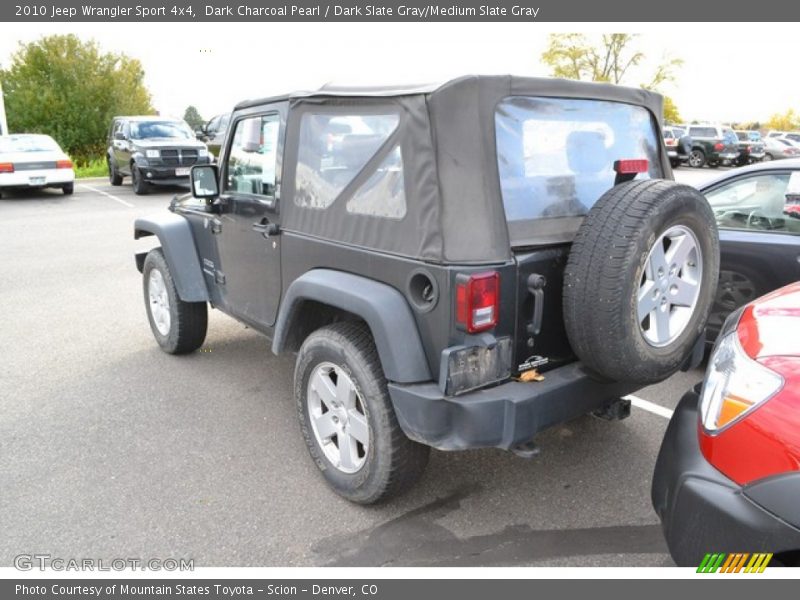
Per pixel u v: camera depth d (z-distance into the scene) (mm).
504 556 2822
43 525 3061
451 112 2584
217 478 3449
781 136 33969
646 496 3250
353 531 3008
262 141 3729
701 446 2141
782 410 1902
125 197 16328
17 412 4242
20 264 8727
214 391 4559
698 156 28141
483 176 2590
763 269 4273
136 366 5039
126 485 3385
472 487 3350
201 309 5000
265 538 2963
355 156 2994
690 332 2902
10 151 16141
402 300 2762
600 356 2613
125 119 18109
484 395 2615
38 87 24750
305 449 3750
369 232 2924
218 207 4250
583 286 2551
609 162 3209
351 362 2947
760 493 1878
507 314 2654
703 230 2789
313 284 3084
